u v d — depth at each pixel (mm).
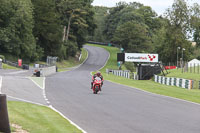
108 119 20000
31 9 131000
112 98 32562
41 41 156500
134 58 93688
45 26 150000
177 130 17047
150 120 19953
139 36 192625
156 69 87500
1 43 119438
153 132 16312
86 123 18516
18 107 23062
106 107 25594
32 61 142375
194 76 70500
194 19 146375
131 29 195250
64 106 25781
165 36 158375
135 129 17000
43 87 42781
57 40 155250
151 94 39188
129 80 74312
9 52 125625
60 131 15500
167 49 150750
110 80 68438
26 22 126125
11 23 120500
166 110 24844
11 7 121250
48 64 102125
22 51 130250
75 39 191125
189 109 25953
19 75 67375
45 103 27422
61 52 165875
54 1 175375
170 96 37688
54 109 23750
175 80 62125
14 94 32750
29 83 47531
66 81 56344
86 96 33719
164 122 19391
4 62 107875
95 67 170875
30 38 130625
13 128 15164
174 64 147625
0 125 13711
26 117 18938
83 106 25953
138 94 38312
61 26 173750
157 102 30328
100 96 34188
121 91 41688
